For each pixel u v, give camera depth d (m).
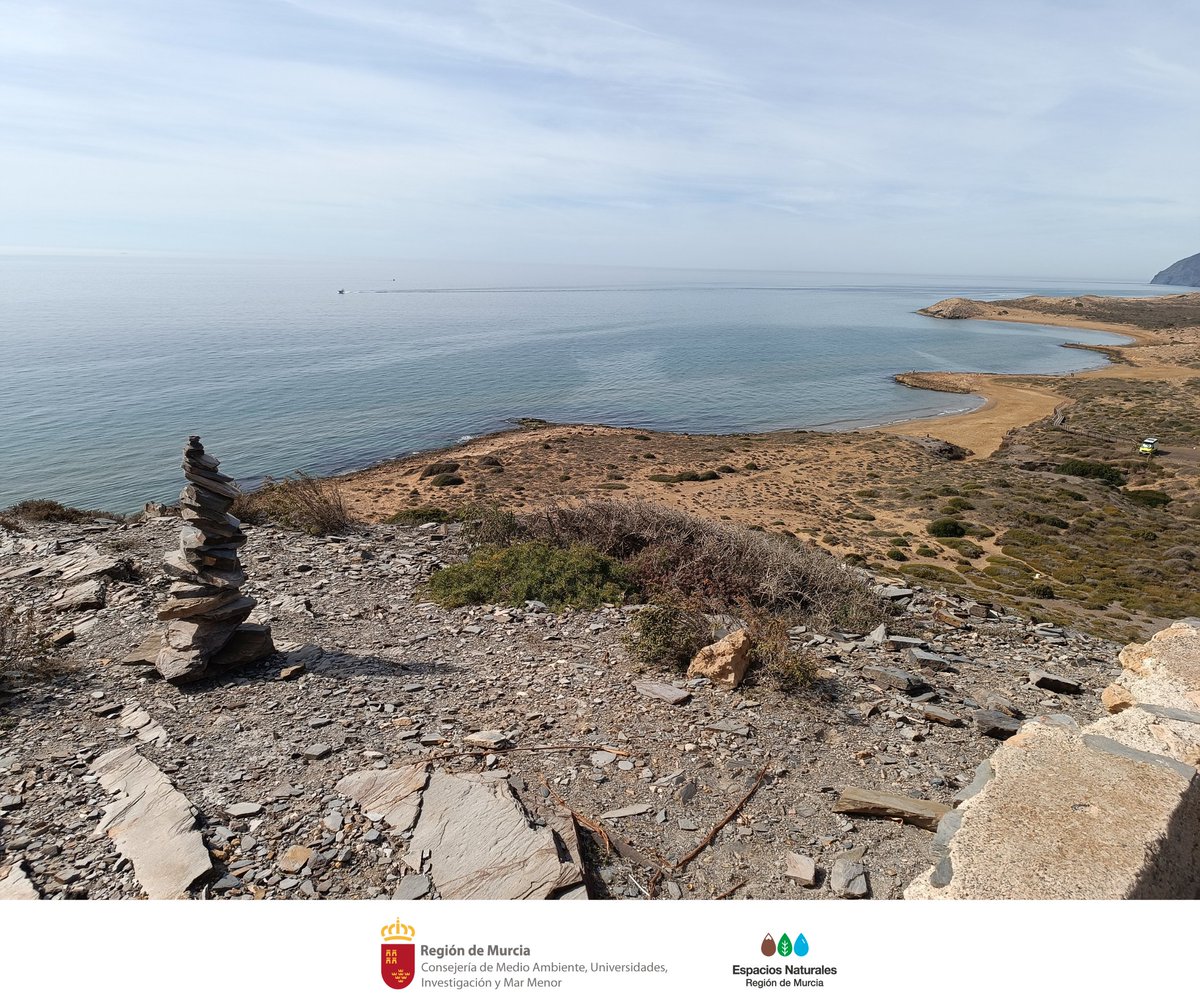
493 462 58.31
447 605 10.29
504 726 6.73
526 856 4.65
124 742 6.02
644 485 53.03
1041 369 131.50
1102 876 3.78
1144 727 5.24
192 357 124.38
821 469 60.38
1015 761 4.71
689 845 5.18
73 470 55.12
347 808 5.17
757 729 6.88
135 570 10.62
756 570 11.73
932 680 8.77
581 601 10.46
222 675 7.44
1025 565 35.06
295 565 11.72
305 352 136.88
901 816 5.49
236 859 4.62
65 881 4.32
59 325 178.62
